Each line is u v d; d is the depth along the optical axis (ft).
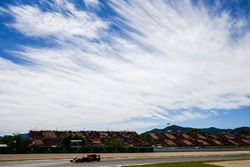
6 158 130.21
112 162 113.80
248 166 96.48
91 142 317.42
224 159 135.85
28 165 99.55
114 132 399.85
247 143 457.68
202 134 481.46
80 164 103.81
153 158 142.10
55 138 302.25
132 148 186.29
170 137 420.36
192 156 161.99
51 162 113.19
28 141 262.88
